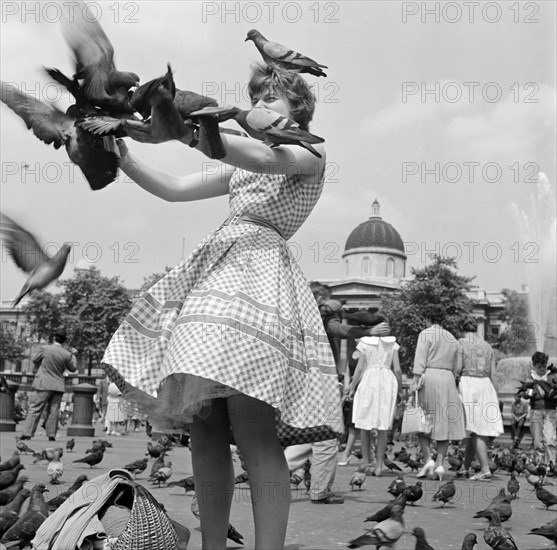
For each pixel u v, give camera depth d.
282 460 2.97
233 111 2.57
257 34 3.33
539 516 7.25
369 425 10.59
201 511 3.18
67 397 40.91
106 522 3.15
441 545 5.19
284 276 3.08
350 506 6.90
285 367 2.87
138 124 2.48
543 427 13.07
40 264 2.70
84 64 2.56
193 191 3.45
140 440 18.31
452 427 10.19
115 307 81.31
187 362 2.71
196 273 3.10
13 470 7.24
